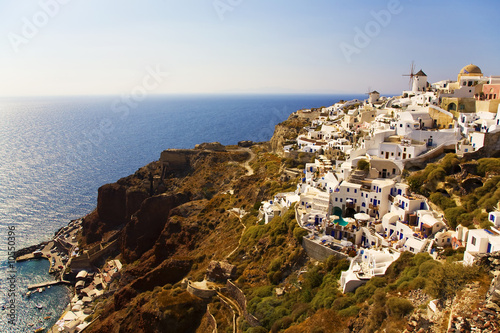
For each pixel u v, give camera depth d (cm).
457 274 4344
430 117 10219
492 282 3909
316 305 6341
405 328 4338
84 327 10750
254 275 8512
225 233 12125
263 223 10925
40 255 15538
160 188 18388
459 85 11544
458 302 3925
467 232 6100
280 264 8125
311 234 8112
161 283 10881
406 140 9300
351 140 13012
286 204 10531
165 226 14625
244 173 16688
